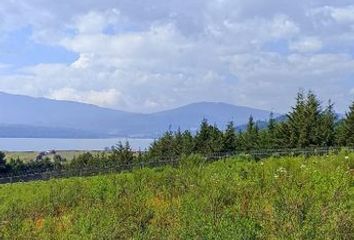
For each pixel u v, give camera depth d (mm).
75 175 49781
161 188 19844
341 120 60750
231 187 16734
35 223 19297
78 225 16812
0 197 30125
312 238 10969
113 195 20062
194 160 24516
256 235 11648
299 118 60031
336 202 12859
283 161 20344
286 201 12750
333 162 19141
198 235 12297
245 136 70938
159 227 14641
